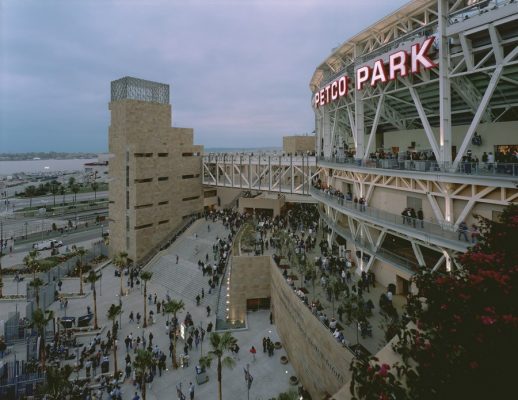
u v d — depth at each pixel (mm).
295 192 55594
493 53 19609
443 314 7742
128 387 27016
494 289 7527
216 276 42750
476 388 5746
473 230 19406
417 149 34594
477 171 19422
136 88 60000
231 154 65062
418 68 23281
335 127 40594
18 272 52062
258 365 29625
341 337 21484
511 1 18469
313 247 41375
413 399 6480
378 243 29703
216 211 68188
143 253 58688
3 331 36000
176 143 65375
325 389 22125
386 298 25047
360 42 33375
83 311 40812
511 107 25578
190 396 25328
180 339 33719
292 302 29156
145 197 59219
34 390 25891
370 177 32219
